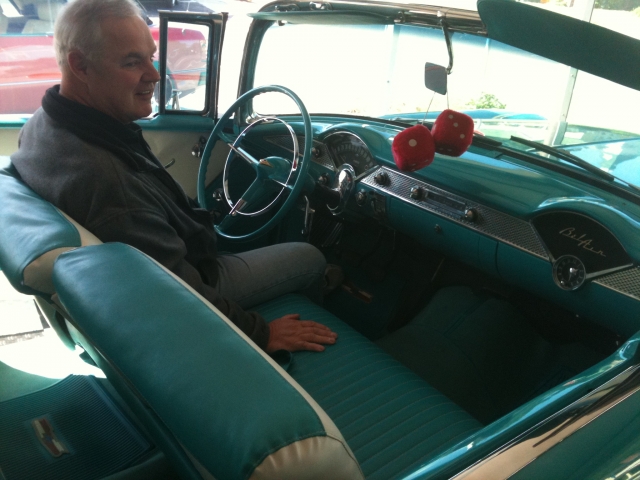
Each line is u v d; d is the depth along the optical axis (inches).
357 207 87.7
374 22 76.2
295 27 91.0
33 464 44.1
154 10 161.5
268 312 68.6
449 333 81.8
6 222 45.1
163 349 29.7
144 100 57.2
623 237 55.2
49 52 153.6
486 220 68.1
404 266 93.7
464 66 70.1
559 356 79.4
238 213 83.4
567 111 62.7
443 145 63.8
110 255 38.4
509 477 32.9
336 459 26.0
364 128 81.0
